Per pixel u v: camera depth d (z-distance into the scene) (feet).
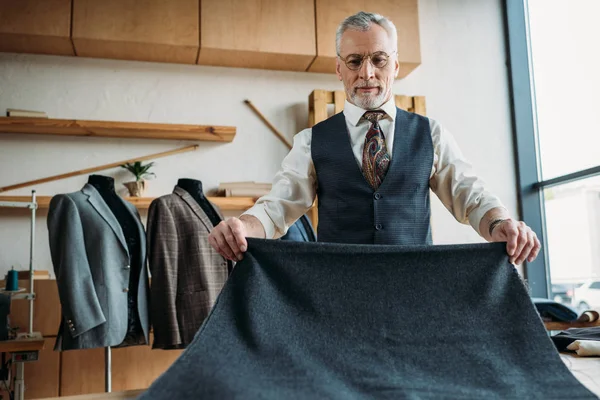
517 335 4.08
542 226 13.88
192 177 12.17
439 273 4.27
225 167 12.39
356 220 5.36
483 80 14.26
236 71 12.81
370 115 5.54
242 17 12.10
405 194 5.38
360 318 4.08
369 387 3.61
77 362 10.05
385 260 4.28
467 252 4.35
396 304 4.15
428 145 5.52
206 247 9.16
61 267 8.23
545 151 13.84
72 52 11.80
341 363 3.80
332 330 4.01
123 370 10.21
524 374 3.82
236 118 12.63
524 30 14.52
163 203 9.16
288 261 4.24
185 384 3.25
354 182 5.39
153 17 11.62
